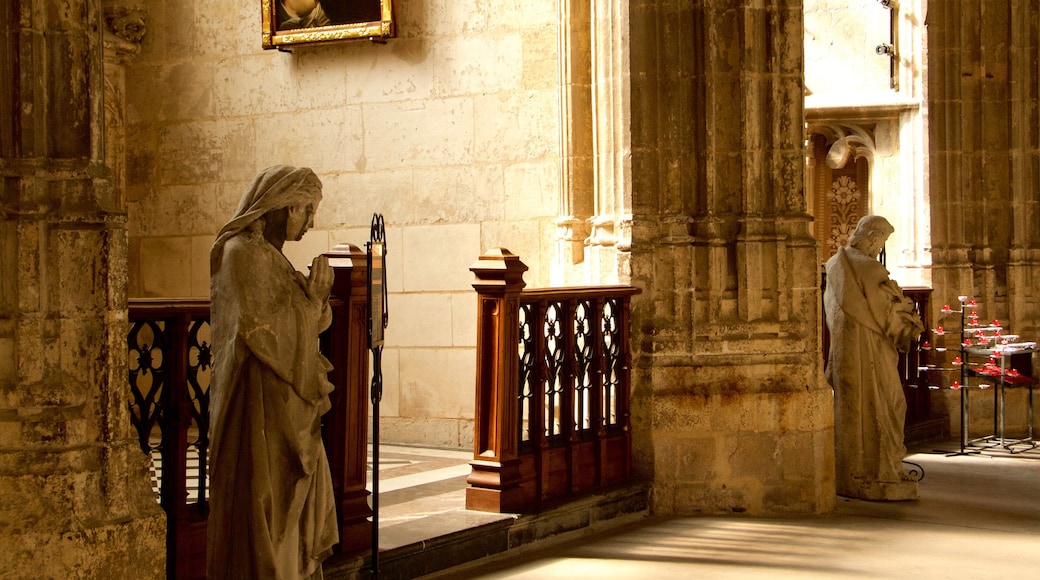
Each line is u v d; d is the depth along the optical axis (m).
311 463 4.84
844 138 12.55
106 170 4.69
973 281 11.85
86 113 4.62
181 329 5.04
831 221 13.01
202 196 10.73
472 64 9.70
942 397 11.70
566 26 9.12
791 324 8.25
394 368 9.96
